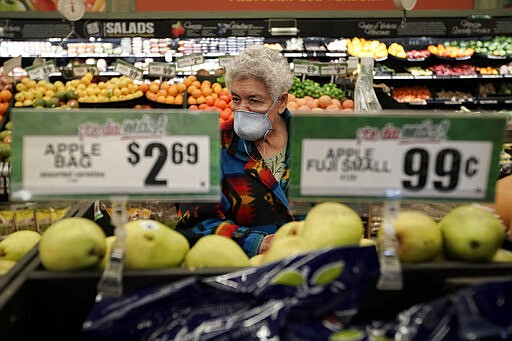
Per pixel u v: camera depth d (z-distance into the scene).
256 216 1.49
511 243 0.91
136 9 6.66
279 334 0.61
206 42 6.26
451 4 6.80
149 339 0.63
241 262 0.83
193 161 0.77
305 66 4.05
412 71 6.49
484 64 6.72
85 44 6.13
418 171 0.76
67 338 0.77
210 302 0.66
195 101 4.31
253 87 1.52
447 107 6.66
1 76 3.76
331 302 0.66
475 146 0.75
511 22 6.45
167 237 0.81
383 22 6.39
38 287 0.74
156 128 0.76
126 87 4.31
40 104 3.73
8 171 2.12
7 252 0.98
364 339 0.60
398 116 0.74
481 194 0.76
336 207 0.85
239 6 6.67
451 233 0.79
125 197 0.76
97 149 0.75
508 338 0.57
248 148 1.56
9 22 6.07
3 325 0.66
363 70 3.13
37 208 1.49
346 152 0.75
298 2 6.65
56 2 6.52
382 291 0.75
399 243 0.78
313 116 0.74
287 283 0.66
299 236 0.84
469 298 0.60
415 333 0.60
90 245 0.75
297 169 0.75
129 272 0.74
